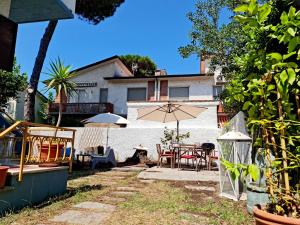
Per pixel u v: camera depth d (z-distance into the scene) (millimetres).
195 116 11680
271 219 1810
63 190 5473
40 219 3668
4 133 3920
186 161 13070
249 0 2176
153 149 15086
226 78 10219
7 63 5523
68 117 22875
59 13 5500
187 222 3637
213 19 11133
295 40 1930
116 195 5391
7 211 3877
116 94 22266
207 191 6023
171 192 5770
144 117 12375
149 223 3564
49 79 13156
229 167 2020
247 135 5234
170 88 21312
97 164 11406
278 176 2188
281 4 2904
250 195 4105
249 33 2777
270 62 2166
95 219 3707
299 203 1989
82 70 23500
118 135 15781
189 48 11023
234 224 3625
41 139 4980
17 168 4746
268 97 2354
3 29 5414
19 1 5086
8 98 17031
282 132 2084
